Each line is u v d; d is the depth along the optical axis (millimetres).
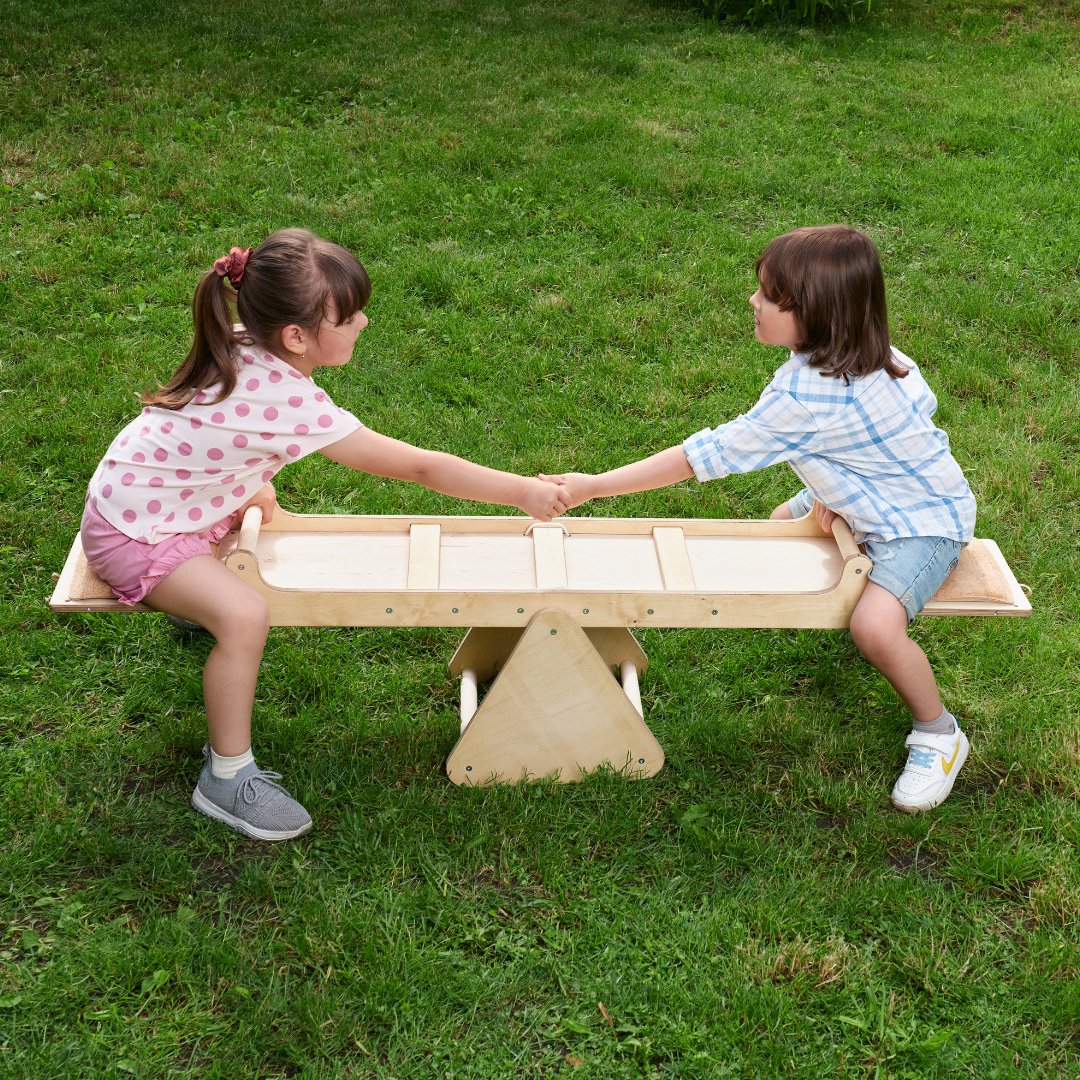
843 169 6434
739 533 2879
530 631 2568
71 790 2688
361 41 8211
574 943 2338
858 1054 2152
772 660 3203
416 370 4453
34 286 4902
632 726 2725
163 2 8727
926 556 2607
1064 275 5348
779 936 2379
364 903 2416
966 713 3010
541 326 4762
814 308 2518
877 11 9648
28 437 3934
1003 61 8492
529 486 2611
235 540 2734
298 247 2367
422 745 2844
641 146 6578
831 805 2721
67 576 2613
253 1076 2076
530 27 8758
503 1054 2129
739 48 8508
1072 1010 2201
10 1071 2049
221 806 2574
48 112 6664
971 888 2498
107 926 2336
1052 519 3736
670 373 4488
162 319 4723
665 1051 2148
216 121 6719
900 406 2604
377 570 2686
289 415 2432
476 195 5938
